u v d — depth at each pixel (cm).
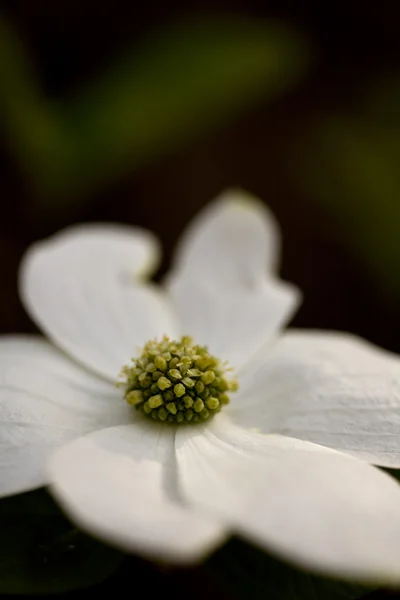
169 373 23
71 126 30
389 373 24
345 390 23
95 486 20
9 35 30
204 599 24
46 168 30
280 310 25
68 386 23
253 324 25
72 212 32
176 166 35
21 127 29
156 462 22
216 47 31
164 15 34
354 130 35
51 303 25
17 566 21
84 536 22
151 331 25
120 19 34
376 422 23
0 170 31
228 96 31
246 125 35
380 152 34
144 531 19
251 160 35
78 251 26
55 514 22
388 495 21
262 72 31
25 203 31
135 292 26
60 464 21
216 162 35
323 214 35
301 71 32
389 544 20
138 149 31
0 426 22
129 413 23
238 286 26
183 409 23
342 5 35
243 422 23
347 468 21
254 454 22
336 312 34
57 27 33
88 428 23
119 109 30
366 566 19
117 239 26
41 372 23
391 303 33
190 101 31
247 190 35
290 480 21
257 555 22
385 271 33
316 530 20
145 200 34
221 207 27
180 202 35
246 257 27
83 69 33
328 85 36
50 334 24
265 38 32
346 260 34
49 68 33
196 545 19
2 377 23
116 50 33
